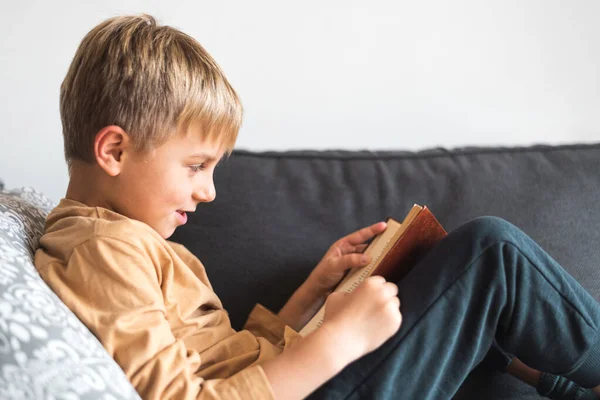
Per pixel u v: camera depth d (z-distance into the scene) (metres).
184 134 0.77
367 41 1.41
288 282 1.04
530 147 1.20
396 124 1.46
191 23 1.33
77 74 0.79
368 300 0.76
